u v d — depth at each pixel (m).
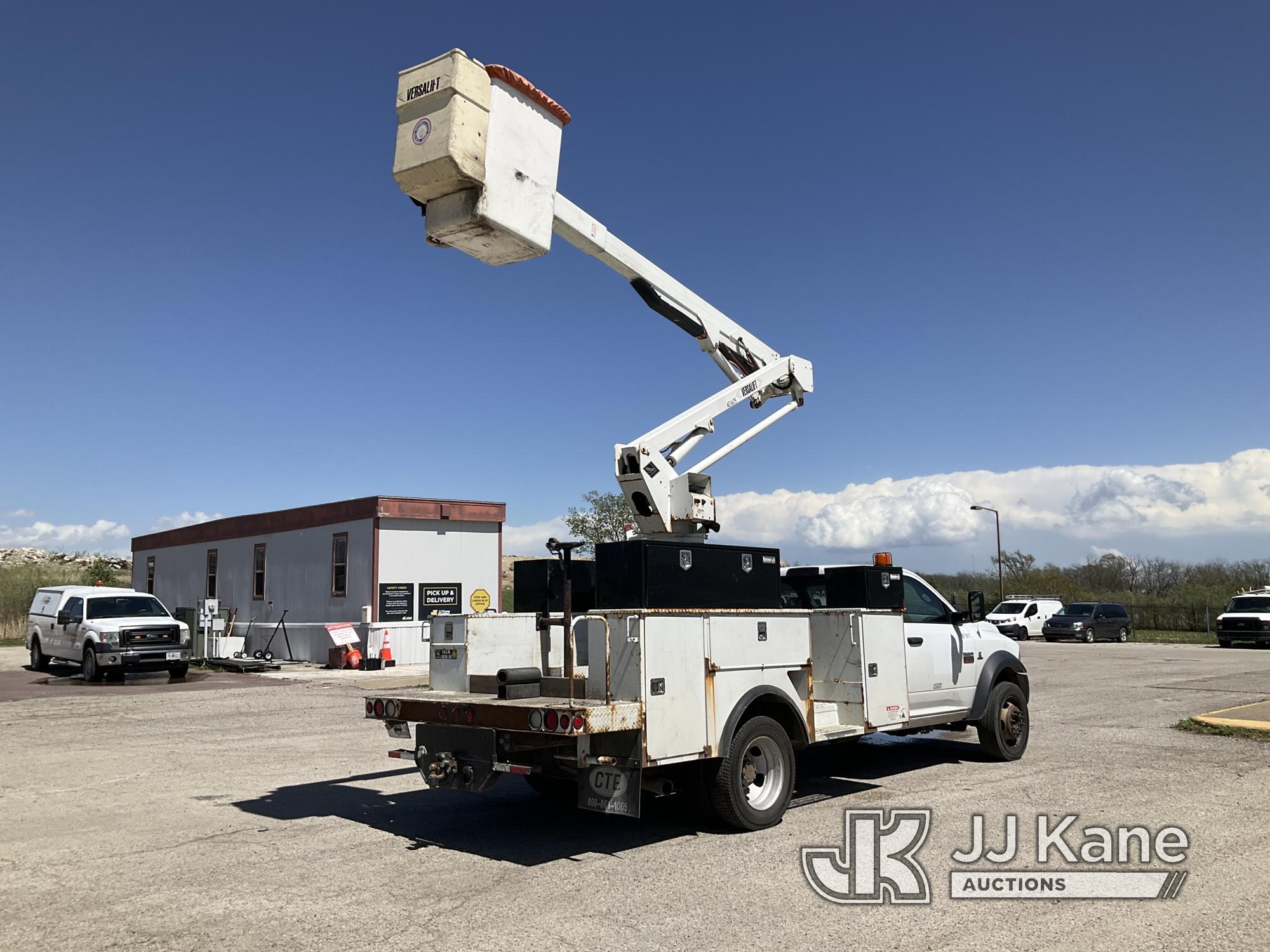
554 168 6.91
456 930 4.78
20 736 12.09
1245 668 22.17
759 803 6.91
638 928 4.77
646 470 7.75
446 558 23.88
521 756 6.82
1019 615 39.34
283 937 4.71
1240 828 6.67
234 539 28.59
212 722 13.45
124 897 5.40
